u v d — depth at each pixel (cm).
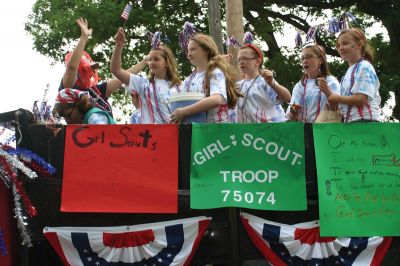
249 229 498
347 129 516
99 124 495
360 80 546
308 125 513
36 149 487
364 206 508
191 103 524
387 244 510
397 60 1761
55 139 490
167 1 1800
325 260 503
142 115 591
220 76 545
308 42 635
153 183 490
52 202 486
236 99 567
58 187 488
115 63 588
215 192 493
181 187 495
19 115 485
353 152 514
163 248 489
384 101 1648
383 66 1802
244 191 495
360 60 562
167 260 487
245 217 497
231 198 493
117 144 493
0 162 469
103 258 485
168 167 493
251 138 502
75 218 488
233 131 501
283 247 499
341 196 507
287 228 500
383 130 520
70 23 1677
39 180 483
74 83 580
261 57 630
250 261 522
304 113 607
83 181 487
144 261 488
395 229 509
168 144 496
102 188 487
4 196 486
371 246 507
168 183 490
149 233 488
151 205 487
